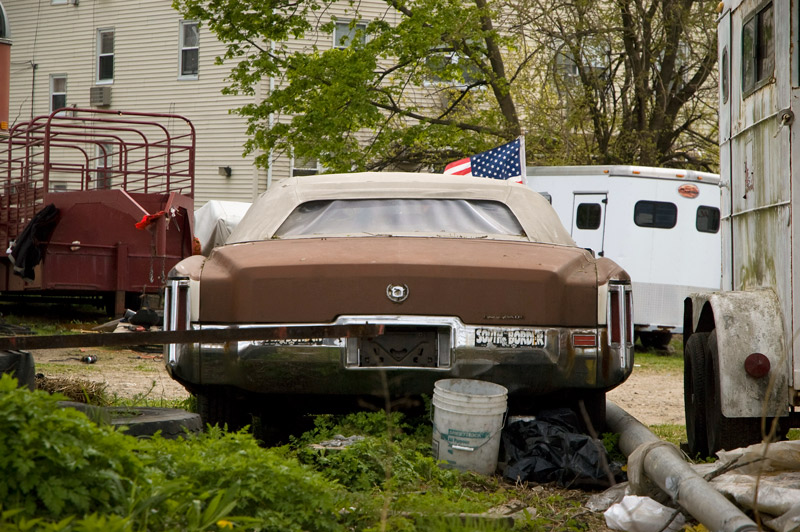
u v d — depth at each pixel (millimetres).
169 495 2941
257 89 28672
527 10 21203
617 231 17641
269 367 5312
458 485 4672
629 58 22094
